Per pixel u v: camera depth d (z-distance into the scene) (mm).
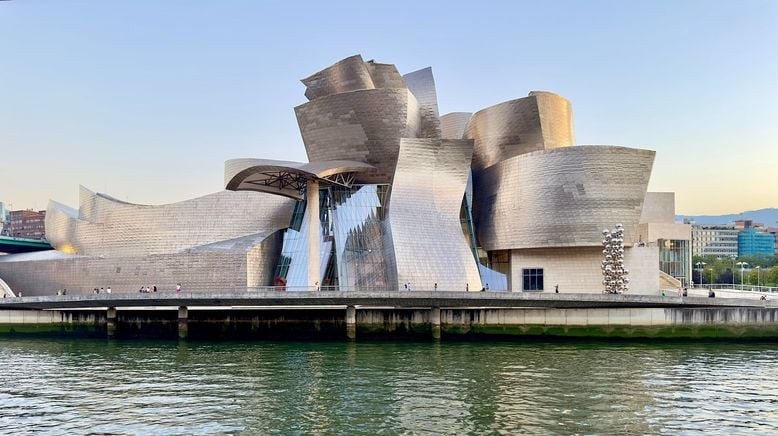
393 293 43312
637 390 26438
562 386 27297
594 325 43219
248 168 54594
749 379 28828
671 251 80125
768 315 42031
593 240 60312
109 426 21359
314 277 58344
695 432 20312
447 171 62875
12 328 50062
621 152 60281
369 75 67312
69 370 32562
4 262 72875
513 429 20656
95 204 73312
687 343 41531
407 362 34219
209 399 25219
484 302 44438
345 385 27797
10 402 25016
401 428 20859
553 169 61781
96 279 67875
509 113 67500
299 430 20719
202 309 47625
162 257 65188
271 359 35844
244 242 65688
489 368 32031
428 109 70562
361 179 65625
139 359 36312
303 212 66625
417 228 60844
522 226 63312
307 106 65250
